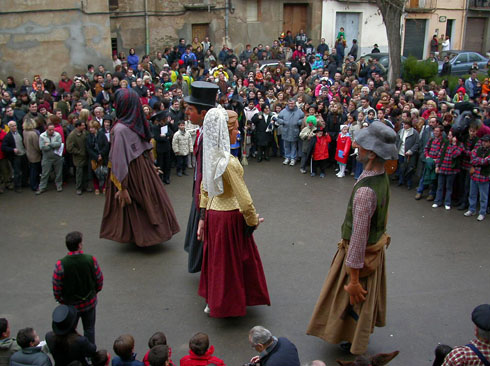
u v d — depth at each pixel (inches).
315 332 191.3
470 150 347.6
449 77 709.9
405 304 234.7
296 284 251.8
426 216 346.3
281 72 692.7
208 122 195.3
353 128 417.7
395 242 303.0
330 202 370.3
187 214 345.1
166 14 821.2
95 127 376.5
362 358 140.7
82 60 666.2
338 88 556.4
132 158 266.8
